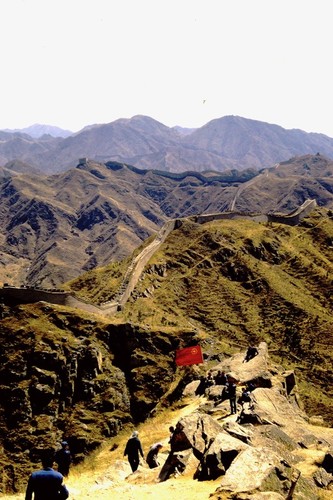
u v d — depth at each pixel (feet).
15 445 155.22
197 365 176.55
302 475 55.57
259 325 288.51
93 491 57.06
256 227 393.50
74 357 181.37
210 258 341.21
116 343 195.52
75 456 146.61
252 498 45.03
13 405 167.63
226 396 101.60
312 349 265.75
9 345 185.37
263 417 81.15
